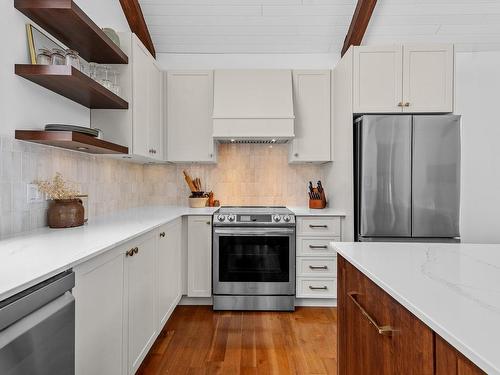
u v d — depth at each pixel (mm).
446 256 1300
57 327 1136
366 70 3154
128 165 3512
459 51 3912
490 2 3398
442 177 3002
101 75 2504
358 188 3088
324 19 3594
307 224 3295
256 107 3555
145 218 2695
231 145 4035
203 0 3402
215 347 2510
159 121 3441
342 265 1503
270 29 3701
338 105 3494
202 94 3654
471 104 3924
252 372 2180
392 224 2990
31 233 1885
